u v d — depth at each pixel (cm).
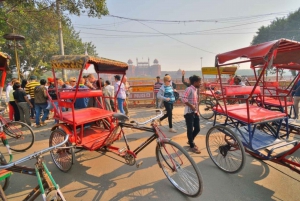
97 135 356
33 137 422
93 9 990
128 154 285
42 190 173
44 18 1063
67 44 2180
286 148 273
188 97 366
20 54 1697
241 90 370
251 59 281
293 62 321
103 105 428
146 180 288
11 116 609
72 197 253
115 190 266
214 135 334
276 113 306
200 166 323
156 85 882
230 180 283
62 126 318
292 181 278
